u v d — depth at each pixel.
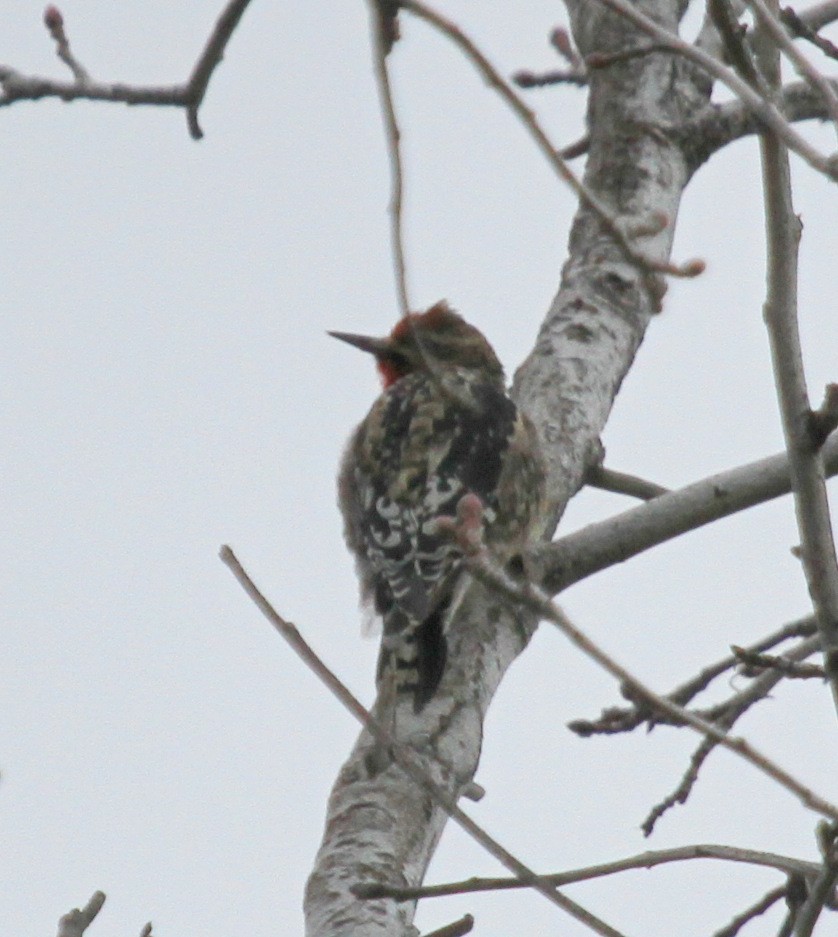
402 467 12.23
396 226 6.78
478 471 12.05
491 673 10.66
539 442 12.45
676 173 13.80
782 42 6.99
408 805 9.29
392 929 8.66
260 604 6.81
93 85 11.62
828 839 7.32
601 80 14.04
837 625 7.72
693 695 10.45
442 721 10.09
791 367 7.80
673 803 9.78
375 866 8.91
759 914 9.11
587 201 7.18
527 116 6.74
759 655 8.55
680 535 11.81
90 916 7.78
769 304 7.82
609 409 12.98
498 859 6.91
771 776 6.52
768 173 7.70
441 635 10.62
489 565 6.75
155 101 11.70
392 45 7.57
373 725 6.85
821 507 7.78
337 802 9.33
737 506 11.81
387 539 11.77
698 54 6.99
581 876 7.30
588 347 13.00
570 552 11.76
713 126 13.97
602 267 13.31
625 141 13.80
